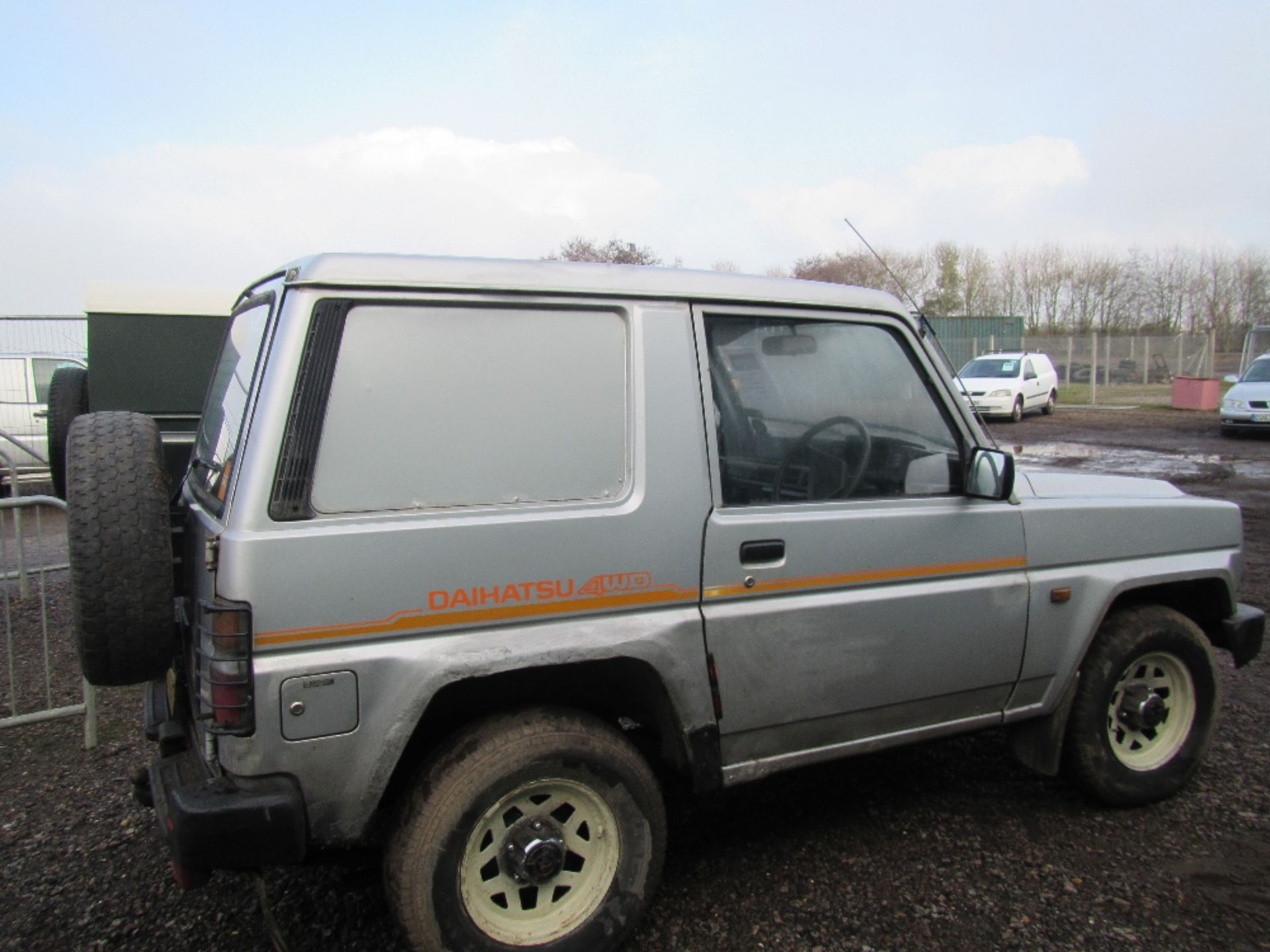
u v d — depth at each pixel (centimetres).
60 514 1129
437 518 248
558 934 263
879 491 317
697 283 290
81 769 420
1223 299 4322
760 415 297
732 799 384
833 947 285
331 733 237
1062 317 4581
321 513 237
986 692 339
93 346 682
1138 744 379
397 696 242
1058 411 2697
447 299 254
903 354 328
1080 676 361
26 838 356
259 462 232
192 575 271
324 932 295
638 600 272
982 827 359
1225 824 361
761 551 288
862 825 361
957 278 4597
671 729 286
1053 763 362
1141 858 336
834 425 311
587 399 269
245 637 226
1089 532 356
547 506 261
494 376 259
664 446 276
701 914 302
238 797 230
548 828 264
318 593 234
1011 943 286
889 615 311
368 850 270
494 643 252
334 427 240
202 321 700
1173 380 2662
